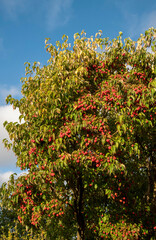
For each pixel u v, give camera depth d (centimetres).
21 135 835
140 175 1155
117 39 985
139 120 722
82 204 1013
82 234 983
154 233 991
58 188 877
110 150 736
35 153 799
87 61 938
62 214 855
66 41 1023
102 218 980
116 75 885
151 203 1052
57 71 897
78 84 854
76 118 743
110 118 970
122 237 923
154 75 911
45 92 842
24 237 1352
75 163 755
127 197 963
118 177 885
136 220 988
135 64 931
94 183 862
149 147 1088
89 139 733
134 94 743
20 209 895
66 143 786
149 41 918
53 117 802
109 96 783
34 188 853
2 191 859
